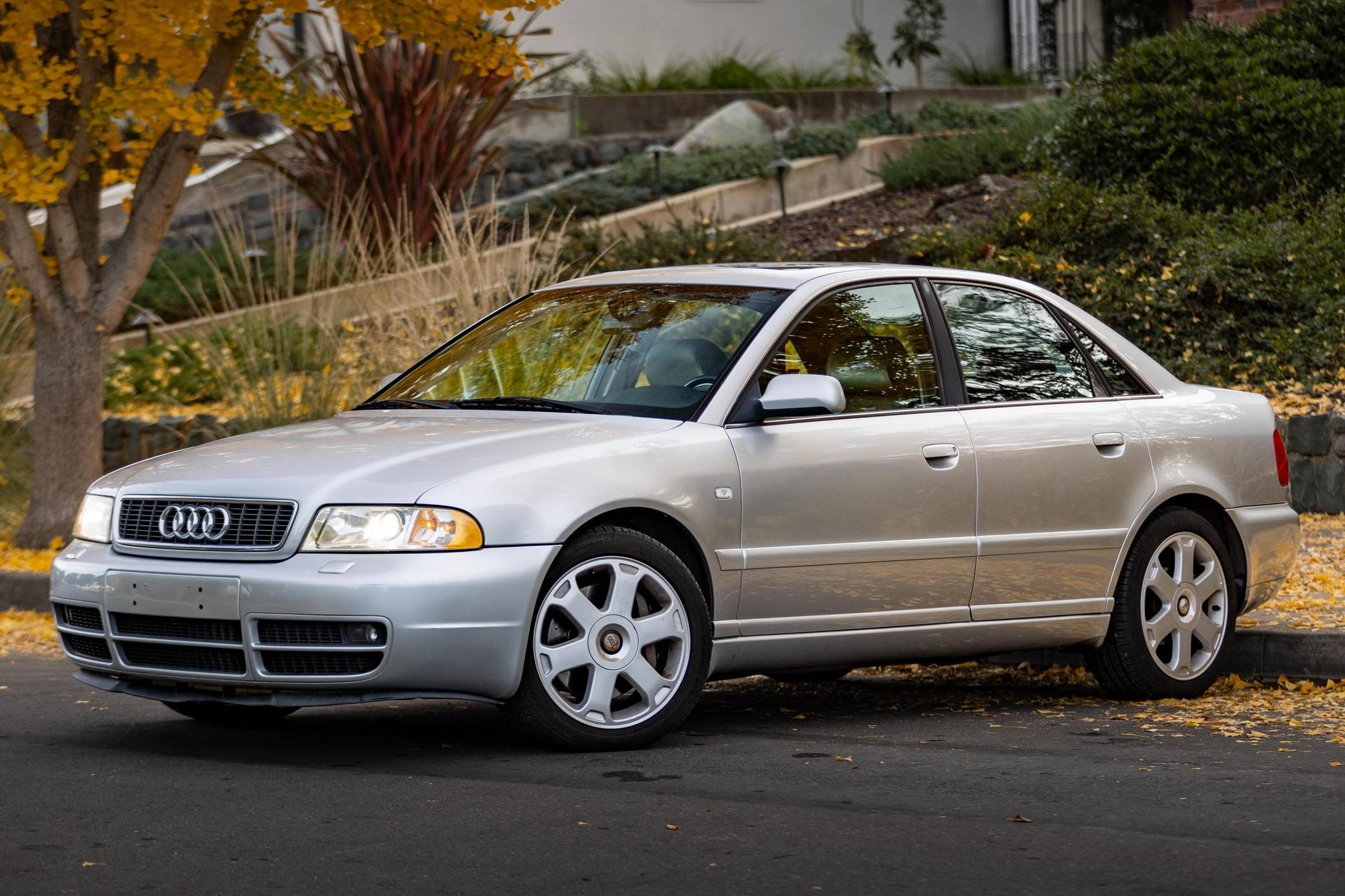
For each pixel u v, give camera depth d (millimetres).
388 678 6773
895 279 8578
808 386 7574
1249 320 16953
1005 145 23922
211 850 5691
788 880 5316
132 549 7332
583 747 7301
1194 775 6957
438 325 15570
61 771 7066
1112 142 19766
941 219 21781
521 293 15984
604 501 7180
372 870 5438
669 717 7445
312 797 6492
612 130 26453
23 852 5680
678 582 7422
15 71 12984
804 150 25141
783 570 7730
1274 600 10805
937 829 5984
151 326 20641
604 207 24094
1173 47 20109
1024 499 8461
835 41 30844
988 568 8352
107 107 12977
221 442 8023
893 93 27594
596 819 6105
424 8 13859
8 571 12922
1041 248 18516
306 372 15383
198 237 23828
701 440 7578
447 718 8578
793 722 8445
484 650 6887
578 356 8336
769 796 6512
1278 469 9648
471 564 6852
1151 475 8969
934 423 8258
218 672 7051
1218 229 18109
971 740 7887
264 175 24094
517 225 23109
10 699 9242
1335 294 16766
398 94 21281
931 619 8211
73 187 14375
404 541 6828
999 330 8828
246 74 14359
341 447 7469
